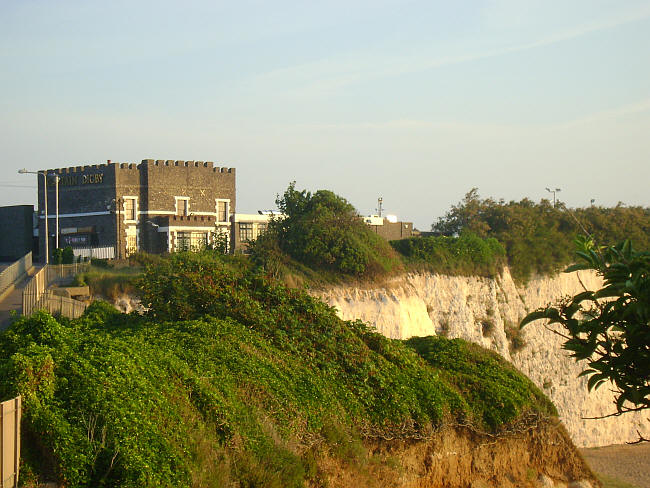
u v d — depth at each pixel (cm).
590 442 5750
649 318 1100
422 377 2803
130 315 2939
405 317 5256
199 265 2991
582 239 1234
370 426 2450
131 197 7869
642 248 7619
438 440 2633
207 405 1938
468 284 6003
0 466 1388
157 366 1964
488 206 9275
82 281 4225
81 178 8131
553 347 6175
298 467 1958
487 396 2938
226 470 1762
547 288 6481
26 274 6131
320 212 5659
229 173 8650
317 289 5084
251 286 2933
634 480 4631
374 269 5384
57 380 1667
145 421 1678
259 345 2481
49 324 1900
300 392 2302
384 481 2359
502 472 2850
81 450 1535
